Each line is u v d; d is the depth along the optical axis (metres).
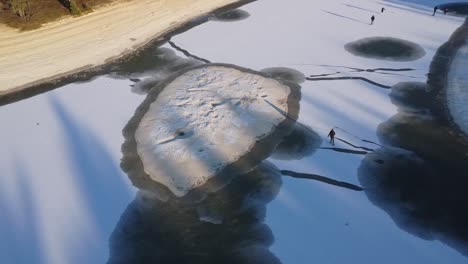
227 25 41.28
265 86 31.42
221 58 35.47
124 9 43.91
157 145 25.91
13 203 22.12
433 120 27.50
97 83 32.59
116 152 25.52
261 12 44.00
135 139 26.50
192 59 35.47
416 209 21.30
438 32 39.28
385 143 25.70
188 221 20.95
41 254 19.53
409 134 26.31
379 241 19.77
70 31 39.69
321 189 22.67
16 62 35.12
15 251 19.69
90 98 30.75
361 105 29.23
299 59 35.09
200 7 44.97
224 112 28.62
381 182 22.97
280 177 23.47
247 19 42.44
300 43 37.66
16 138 26.75
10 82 32.59
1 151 25.62
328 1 46.38
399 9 44.28
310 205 21.73
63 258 19.33
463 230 20.11
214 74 33.06
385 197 22.08
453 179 22.95
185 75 33.12
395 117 27.92
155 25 41.09
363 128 27.02
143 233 20.38
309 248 19.48
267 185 22.97
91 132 27.17
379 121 27.62
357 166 24.09
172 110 28.98
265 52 36.25
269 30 40.12
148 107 29.48
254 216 21.14
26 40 38.09
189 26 41.25
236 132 26.83
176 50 37.00
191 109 29.02
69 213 21.53
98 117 28.61
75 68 34.41
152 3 45.44
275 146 25.72
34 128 27.66
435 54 35.44
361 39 38.22
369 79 32.19
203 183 23.11
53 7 42.59
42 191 22.81
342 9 44.44
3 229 20.73
